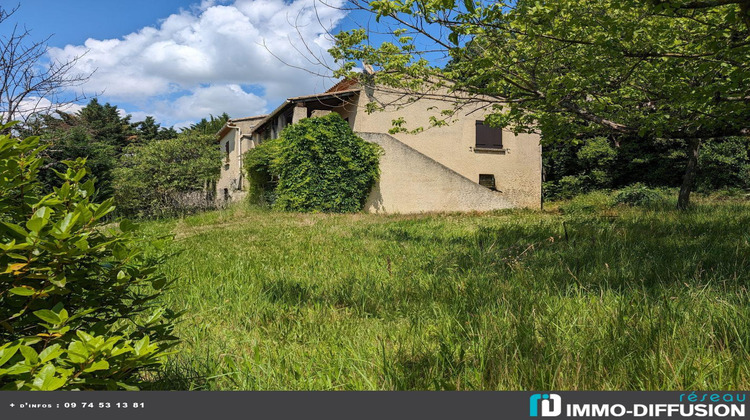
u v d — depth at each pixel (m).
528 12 4.14
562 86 5.82
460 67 5.69
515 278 4.39
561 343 2.52
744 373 2.11
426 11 4.05
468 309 3.45
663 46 5.22
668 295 3.32
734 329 2.49
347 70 5.86
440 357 2.44
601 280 4.14
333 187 16.36
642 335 2.47
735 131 5.82
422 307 3.65
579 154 23.98
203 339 3.02
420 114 17.98
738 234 6.35
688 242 5.95
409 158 17.30
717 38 4.37
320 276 5.17
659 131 5.86
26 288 1.37
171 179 22.03
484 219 13.03
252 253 7.00
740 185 19.59
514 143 19.19
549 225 9.30
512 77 5.88
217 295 4.27
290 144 16.30
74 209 1.57
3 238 1.44
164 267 5.46
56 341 1.44
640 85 6.70
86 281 1.66
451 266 5.22
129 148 23.41
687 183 12.78
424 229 10.33
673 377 2.07
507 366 2.24
